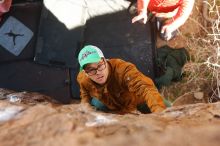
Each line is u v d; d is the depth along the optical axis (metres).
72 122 0.91
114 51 4.41
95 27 4.48
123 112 2.62
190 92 4.34
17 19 4.49
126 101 2.52
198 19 4.64
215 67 4.34
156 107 2.04
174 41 4.52
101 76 2.30
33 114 1.00
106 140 0.80
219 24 4.59
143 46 4.39
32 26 4.48
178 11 3.90
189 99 4.34
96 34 4.46
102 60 2.27
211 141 0.77
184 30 4.58
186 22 4.61
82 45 4.43
